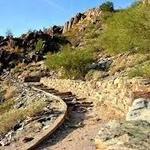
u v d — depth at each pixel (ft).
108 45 93.25
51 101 69.51
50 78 121.49
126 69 78.23
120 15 68.39
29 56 202.28
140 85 45.73
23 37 240.73
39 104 65.31
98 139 22.26
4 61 208.85
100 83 64.75
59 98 69.00
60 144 40.81
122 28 68.28
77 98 72.43
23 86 121.80
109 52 99.55
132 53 86.28
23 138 46.98
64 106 58.49
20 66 193.47
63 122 50.16
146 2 64.44
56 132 45.73
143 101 31.96
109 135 22.04
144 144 20.42
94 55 116.57
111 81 58.44
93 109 58.75
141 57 77.10
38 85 119.85
